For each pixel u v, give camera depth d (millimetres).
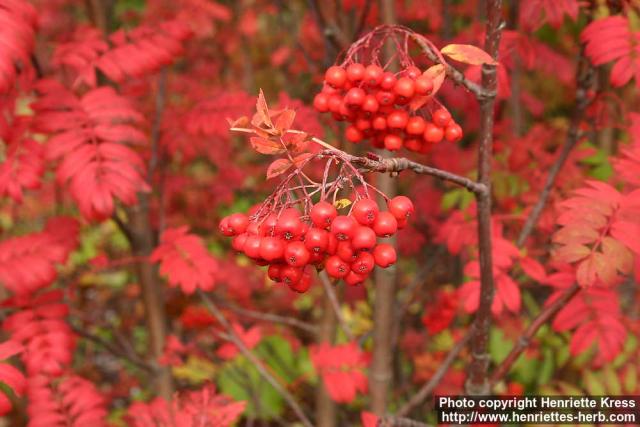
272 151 1570
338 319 3666
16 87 2664
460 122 4352
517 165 3246
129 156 2578
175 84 4320
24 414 4023
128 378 5312
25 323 2770
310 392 4773
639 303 3580
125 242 6840
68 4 5352
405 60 1882
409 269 5895
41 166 2529
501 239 2645
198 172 5895
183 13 4266
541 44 3908
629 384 3133
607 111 3283
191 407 2498
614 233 1971
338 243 1555
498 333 4477
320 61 4957
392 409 4422
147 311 3760
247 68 6379
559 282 2639
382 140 1999
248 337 3549
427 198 4559
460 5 4539
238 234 1642
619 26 2352
